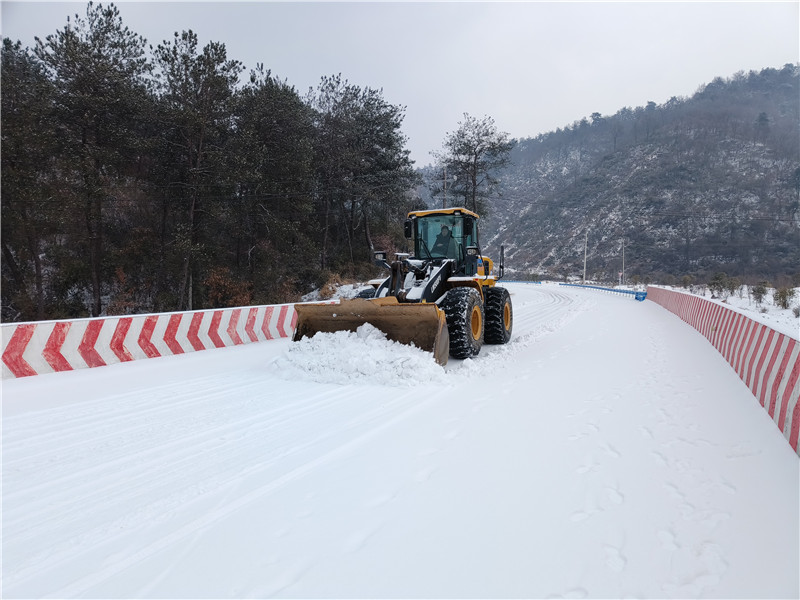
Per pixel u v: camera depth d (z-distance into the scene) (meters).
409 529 2.25
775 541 2.07
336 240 30.38
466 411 4.02
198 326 7.60
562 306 16.23
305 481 2.81
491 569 1.93
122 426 3.89
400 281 6.18
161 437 3.63
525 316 12.59
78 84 16.45
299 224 23.45
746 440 3.22
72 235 17.48
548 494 2.54
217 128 18.98
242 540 2.22
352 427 3.73
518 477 2.75
